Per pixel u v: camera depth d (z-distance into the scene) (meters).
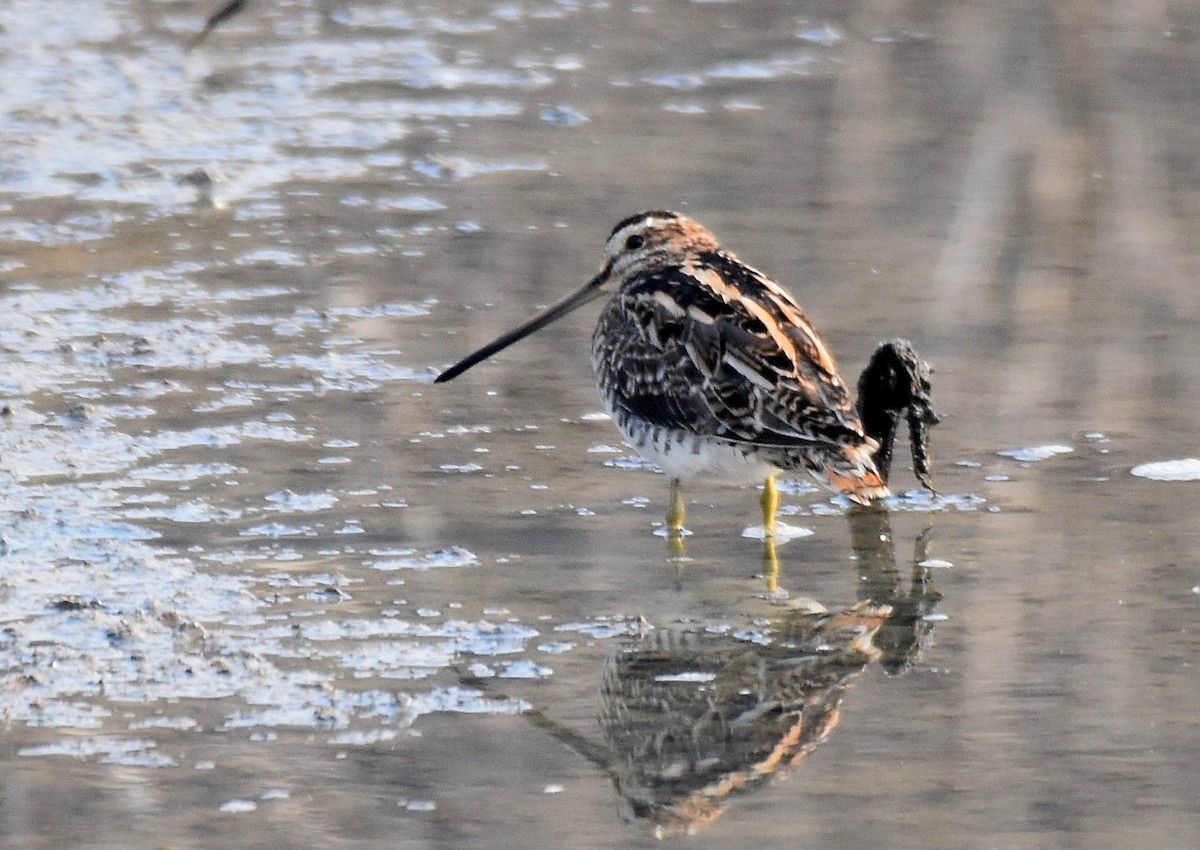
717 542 11.19
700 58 23.81
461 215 17.84
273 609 9.97
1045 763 8.37
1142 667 9.33
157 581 10.27
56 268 16.20
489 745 8.55
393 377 13.92
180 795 8.08
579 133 20.70
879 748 8.55
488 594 10.26
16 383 13.52
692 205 18.05
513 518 11.43
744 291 11.45
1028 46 23.86
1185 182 18.81
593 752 8.51
